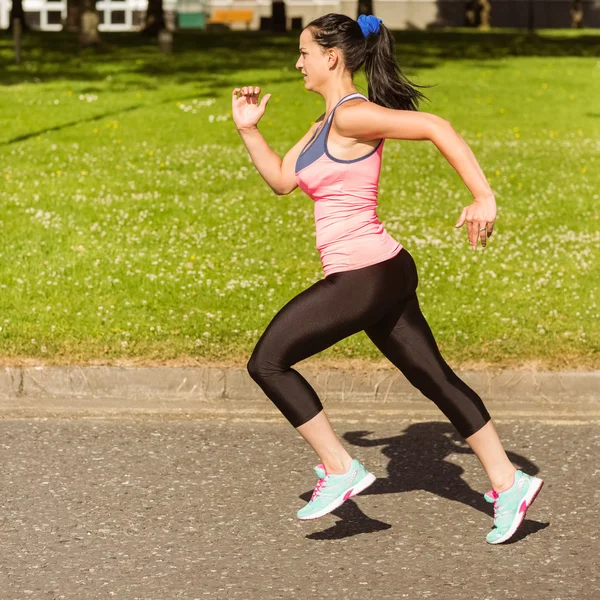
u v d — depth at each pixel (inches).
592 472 310.8
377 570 247.3
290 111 1095.0
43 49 1633.9
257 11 2871.6
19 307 442.9
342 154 243.1
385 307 247.9
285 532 268.5
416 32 2145.7
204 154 827.4
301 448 327.6
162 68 1423.5
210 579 242.4
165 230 587.2
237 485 298.7
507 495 256.4
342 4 2861.7
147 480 301.1
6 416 352.2
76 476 303.0
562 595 235.5
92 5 1669.5
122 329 415.5
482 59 1640.0
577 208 665.6
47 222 586.2
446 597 234.2
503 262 531.5
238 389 372.8
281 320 247.6
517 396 376.2
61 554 254.2
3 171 741.3
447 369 256.1
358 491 253.4
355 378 372.2
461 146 232.5
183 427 344.5
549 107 1163.3
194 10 2768.2
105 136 910.4
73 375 372.8
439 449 328.5
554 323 431.5
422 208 663.1
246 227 598.5
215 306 450.0
